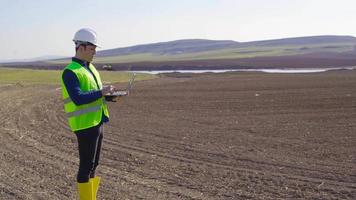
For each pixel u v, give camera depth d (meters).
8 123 15.48
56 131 13.75
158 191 7.44
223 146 11.12
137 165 9.22
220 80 44.56
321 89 29.22
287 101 22.14
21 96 28.45
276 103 21.39
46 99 26.31
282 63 117.94
